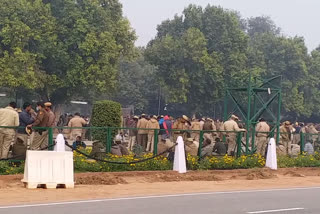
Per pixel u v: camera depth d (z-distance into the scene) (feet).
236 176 63.77
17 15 151.74
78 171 57.72
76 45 161.68
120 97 229.25
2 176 51.37
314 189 54.03
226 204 40.42
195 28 193.16
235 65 192.24
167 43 187.32
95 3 160.25
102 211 35.32
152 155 63.05
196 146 66.39
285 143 77.77
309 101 230.89
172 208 37.42
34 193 44.32
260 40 231.50
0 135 53.42
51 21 156.25
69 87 165.07
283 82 218.18
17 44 150.51
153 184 53.62
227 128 72.18
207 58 184.34
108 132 60.95
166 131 64.13
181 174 61.00
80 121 83.76
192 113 197.26
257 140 75.15
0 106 166.71
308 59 232.94
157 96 233.96
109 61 164.35
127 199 41.91
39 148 55.16
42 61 160.56
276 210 38.01
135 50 170.50
